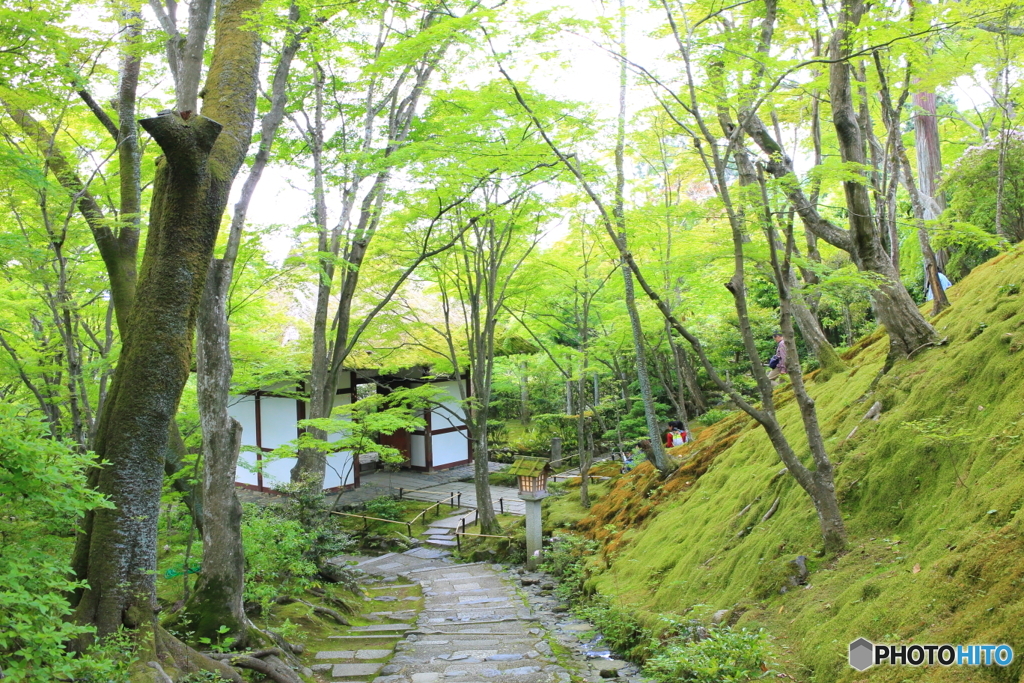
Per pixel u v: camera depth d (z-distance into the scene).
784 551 5.29
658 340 14.57
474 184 9.66
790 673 3.87
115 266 6.69
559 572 9.73
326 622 7.61
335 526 9.63
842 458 5.66
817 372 8.94
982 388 4.86
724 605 5.31
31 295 8.90
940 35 5.86
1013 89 8.77
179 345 4.68
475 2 6.19
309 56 8.45
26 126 6.64
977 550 3.51
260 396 16.83
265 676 5.27
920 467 4.75
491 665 5.75
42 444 3.14
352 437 10.19
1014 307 5.27
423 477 17.86
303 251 9.20
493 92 9.05
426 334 14.96
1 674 3.00
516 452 19.44
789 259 5.30
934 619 3.42
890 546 4.42
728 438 9.44
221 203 4.95
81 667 3.34
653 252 9.95
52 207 6.86
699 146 5.38
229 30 5.55
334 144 11.19
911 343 6.21
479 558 11.64
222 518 6.07
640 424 16.20
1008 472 3.88
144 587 4.52
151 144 8.55
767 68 5.30
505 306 13.62
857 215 6.07
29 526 4.15
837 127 6.10
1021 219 8.09
